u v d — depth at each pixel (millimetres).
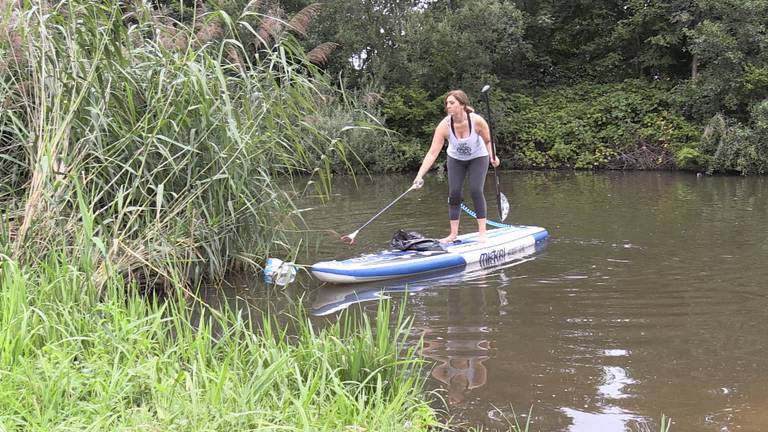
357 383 2289
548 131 16375
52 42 3457
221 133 4109
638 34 17781
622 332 3291
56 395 1970
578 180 12461
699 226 6535
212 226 4277
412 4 16938
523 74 19281
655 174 13680
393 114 16203
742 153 12898
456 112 5242
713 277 4406
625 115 15930
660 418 2312
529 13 19203
